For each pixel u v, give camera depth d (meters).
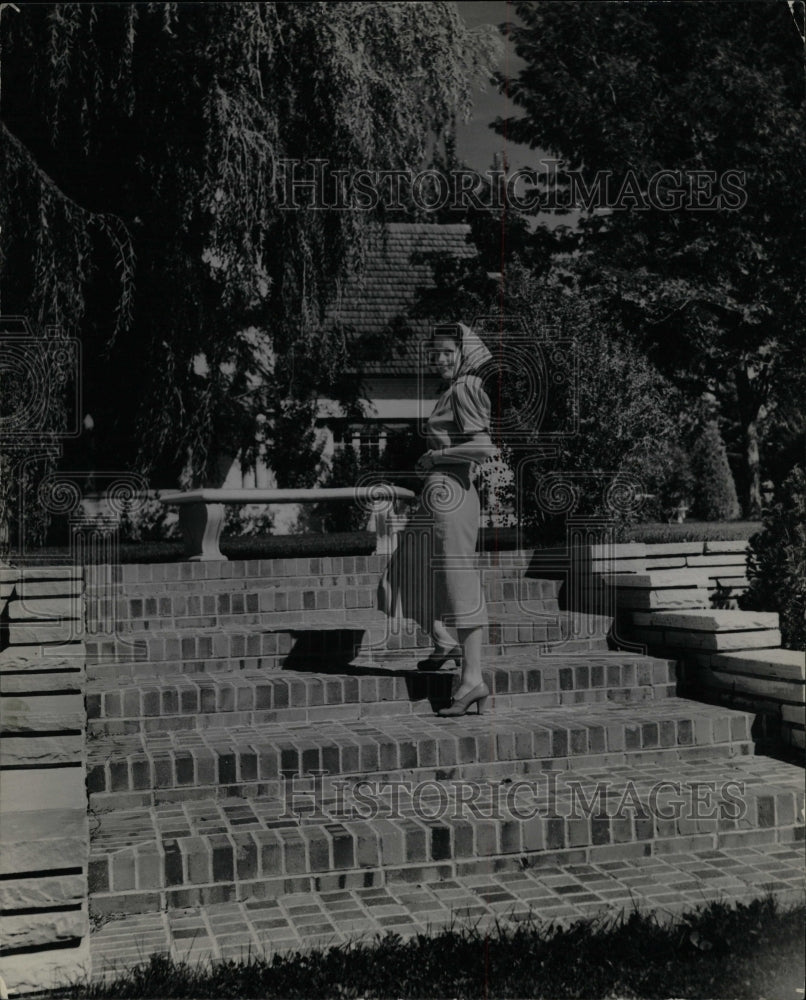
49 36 9.24
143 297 11.30
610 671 6.11
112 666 5.89
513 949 3.39
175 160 10.66
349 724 5.42
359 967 3.27
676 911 3.81
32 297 8.73
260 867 4.00
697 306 11.61
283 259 11.51
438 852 4.18
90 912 3.84
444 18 11.19
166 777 4.62
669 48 12.24
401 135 11.33
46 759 4.03
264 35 10.08
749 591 6.61
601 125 12.09
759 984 3.22
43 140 10.11
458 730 5.18
